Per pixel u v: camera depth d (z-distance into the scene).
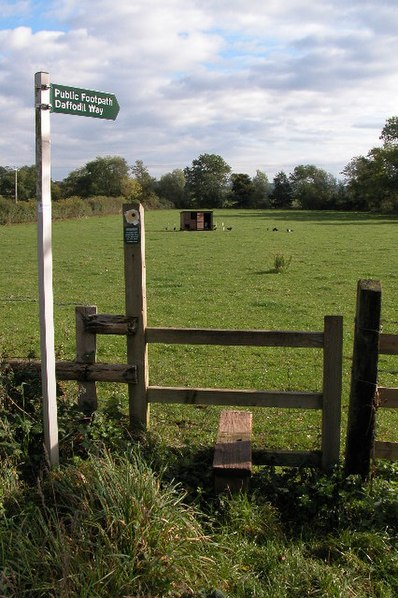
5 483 4.76
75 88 5.12
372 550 4.61
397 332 14.02
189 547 4.23
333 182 123.75
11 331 13.84
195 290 20.70
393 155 100.50
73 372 6.07
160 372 10.68
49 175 4.98
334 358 5.61
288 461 5.66
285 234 49.03
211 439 7.04
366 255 31.53
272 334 5.77
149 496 4.36
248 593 4.09
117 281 22.98
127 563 3.91
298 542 4.68
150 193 129.00
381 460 5.77
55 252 34.38
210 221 55.34
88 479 4.60
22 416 5.67
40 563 3.95
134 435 5.99
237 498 4.97
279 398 5.82
